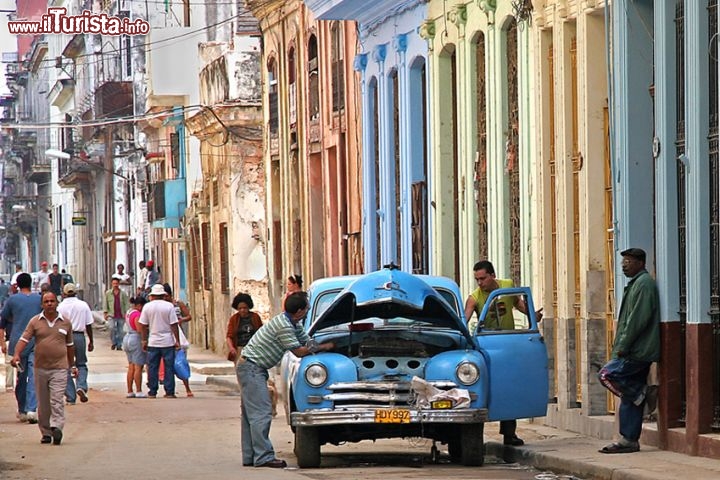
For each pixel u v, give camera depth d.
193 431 29.69
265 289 59.19
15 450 26.23
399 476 21.56
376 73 39.78
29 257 147.25
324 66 45.19
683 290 23.11
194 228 67.06
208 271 64.62
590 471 21.38
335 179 45.25
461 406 22.42
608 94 25.36
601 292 26.81
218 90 59.09
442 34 34.91
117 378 48.19
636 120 24.80
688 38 22.44
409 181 37.47
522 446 24.48
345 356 22.98
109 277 93.56
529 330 23.47
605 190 26.91
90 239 103.19
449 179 35.47
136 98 81.69
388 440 28.12
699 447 22.20
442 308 24.02
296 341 23.11
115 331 63.34
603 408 26.75
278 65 50.56
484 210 33.19
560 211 28.05
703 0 22.20
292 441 27.47
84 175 101.19
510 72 31.28
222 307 61.06
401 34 37.72
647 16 24.80
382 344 23.44
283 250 50.72
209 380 47.28
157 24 73.94
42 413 27.41
